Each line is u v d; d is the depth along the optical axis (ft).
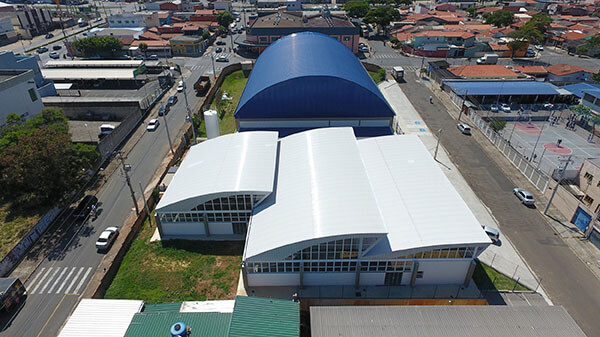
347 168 135.64
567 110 250.78
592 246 132.98
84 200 154.61
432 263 112.47
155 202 159.94
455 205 121.19
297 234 108.78
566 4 602.03
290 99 186.19
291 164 143.95
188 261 126.93
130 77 290.35
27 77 209.77
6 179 145.38
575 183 161.48
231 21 492.54
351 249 109.29
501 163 185.57
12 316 108.58
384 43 423.64
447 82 277.03
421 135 213.87
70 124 234.99
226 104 262.67
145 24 443.32
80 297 114.52
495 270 122.62
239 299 91.86
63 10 610.65
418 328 85.46
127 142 209.15
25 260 128.47
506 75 285.84
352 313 89.71
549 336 83.30
